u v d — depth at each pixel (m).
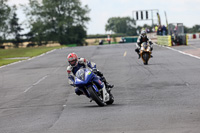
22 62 121.75
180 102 38.38
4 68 102.75
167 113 32.72
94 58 112.06
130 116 32.47
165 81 55.81
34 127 31.17
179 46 143.38
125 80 59.94
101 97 39.62
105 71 74.88
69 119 33.38
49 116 35.88
